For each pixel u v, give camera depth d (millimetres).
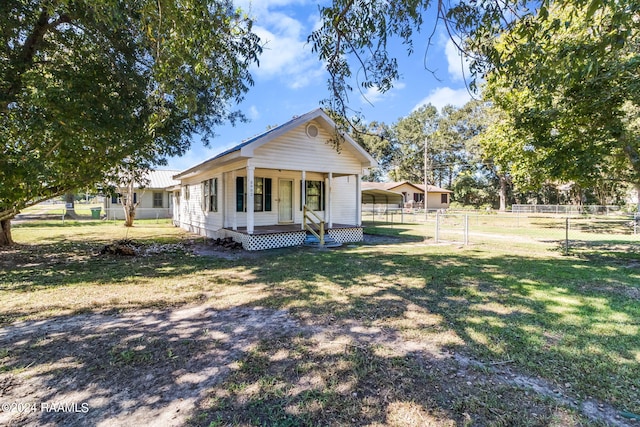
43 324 3645
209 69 4469
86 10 4477
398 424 1960
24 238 11727
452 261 7465
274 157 9484
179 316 3924
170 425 1978
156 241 11219
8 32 5168
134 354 2898
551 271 6293
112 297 4691
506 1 2936
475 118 36500
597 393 2275
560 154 7395
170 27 3836
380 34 3547
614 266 6863
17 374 2564
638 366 2629
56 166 6535
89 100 5535
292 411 2100
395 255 8375
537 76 3365
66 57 6266
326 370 2600
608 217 19938
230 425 1973
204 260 7730
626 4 2570
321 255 8391
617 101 6145
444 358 2791
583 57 3086
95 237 12219
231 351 2955
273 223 11977
